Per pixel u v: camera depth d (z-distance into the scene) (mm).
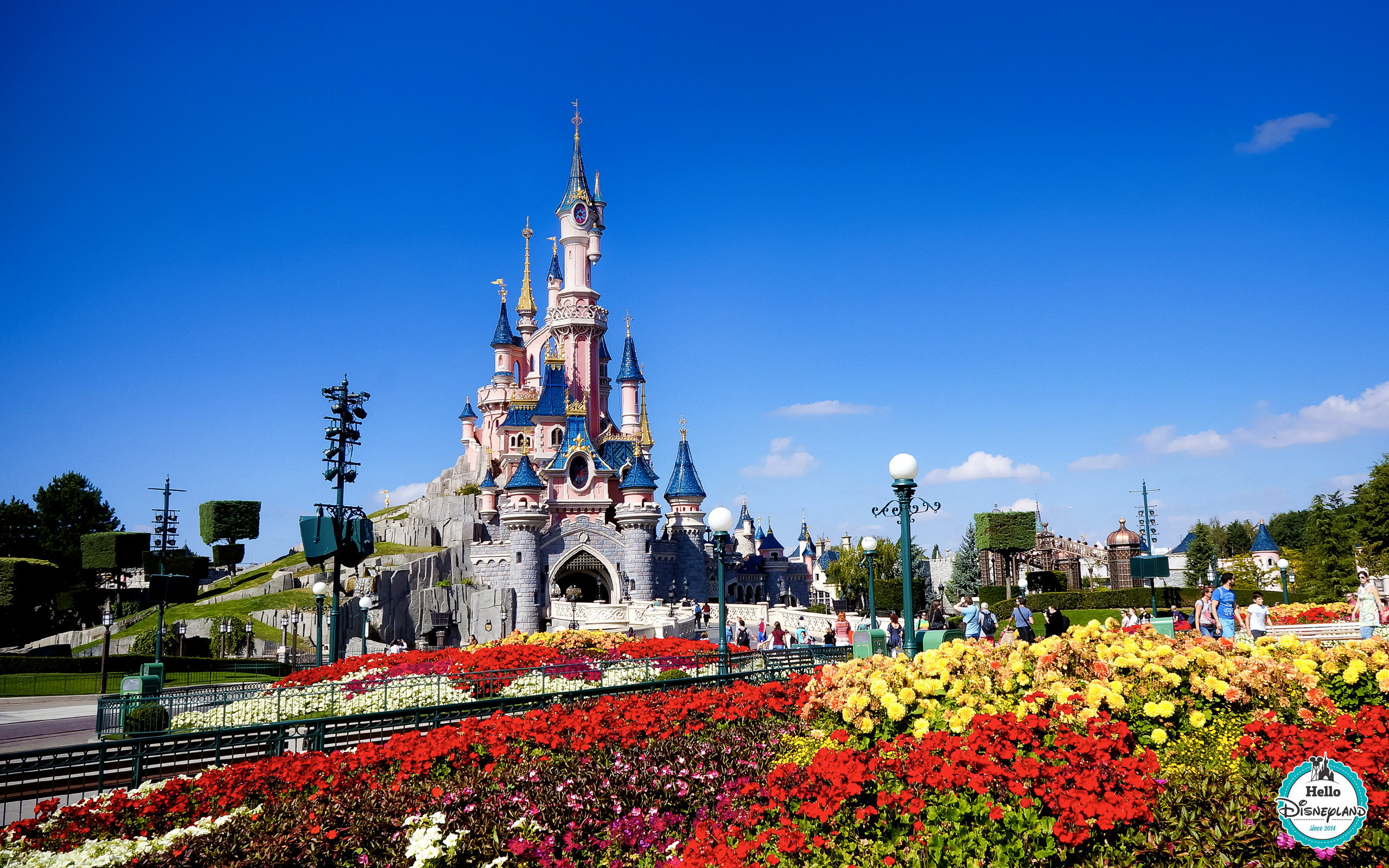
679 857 11367
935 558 138500
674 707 17219
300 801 13227
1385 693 14086
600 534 100875
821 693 15391
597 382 119188
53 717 33812
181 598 39844
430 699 26016
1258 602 26922
